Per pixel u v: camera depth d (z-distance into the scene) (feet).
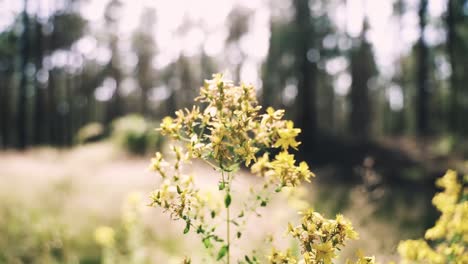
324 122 100.17
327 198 25.91
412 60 75.25
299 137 57.52
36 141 83.92
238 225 5.78
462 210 7.34
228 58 95.14
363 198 16.49
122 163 41.27
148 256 16.52
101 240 15.56
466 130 65.36
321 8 64.39
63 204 22.13
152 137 50.24
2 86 105.60
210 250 6.20
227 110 5.54
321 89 94.68
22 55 81.87
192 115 5.65
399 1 68.64
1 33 82.33
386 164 45.62
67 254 17.17
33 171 30.01
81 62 104.17
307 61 61.82
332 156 51.98
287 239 11.44
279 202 14.11
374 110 108.17
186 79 113.50
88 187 26.25
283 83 75.92
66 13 87.35
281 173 5.57
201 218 5.89
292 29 62.54
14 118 113.19
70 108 99.40
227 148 5.44
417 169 41.37
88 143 66.59
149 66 117.91
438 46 67.41
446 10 60.03
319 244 5.41
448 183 8.02
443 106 76.02
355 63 71.56
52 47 87.10
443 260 7.22
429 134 60.70
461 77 68.44
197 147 5.47
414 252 7.36
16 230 17.52
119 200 23.21
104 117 142.31
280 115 5.51
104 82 115.85
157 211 20.06
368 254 11.93
